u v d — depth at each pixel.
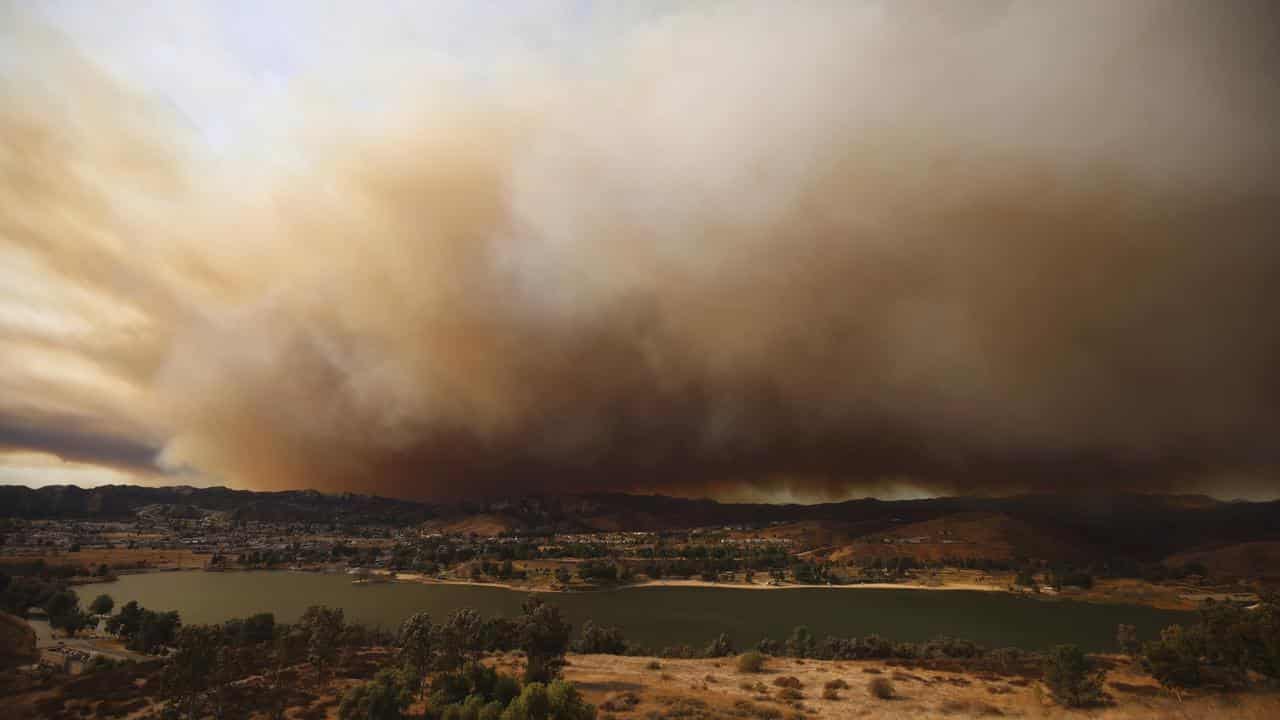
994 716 56.41
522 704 44.59
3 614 118.81
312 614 85.94
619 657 101.69
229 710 62.47
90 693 70.62
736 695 67.25
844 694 68.44
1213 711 45.22
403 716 55.41
